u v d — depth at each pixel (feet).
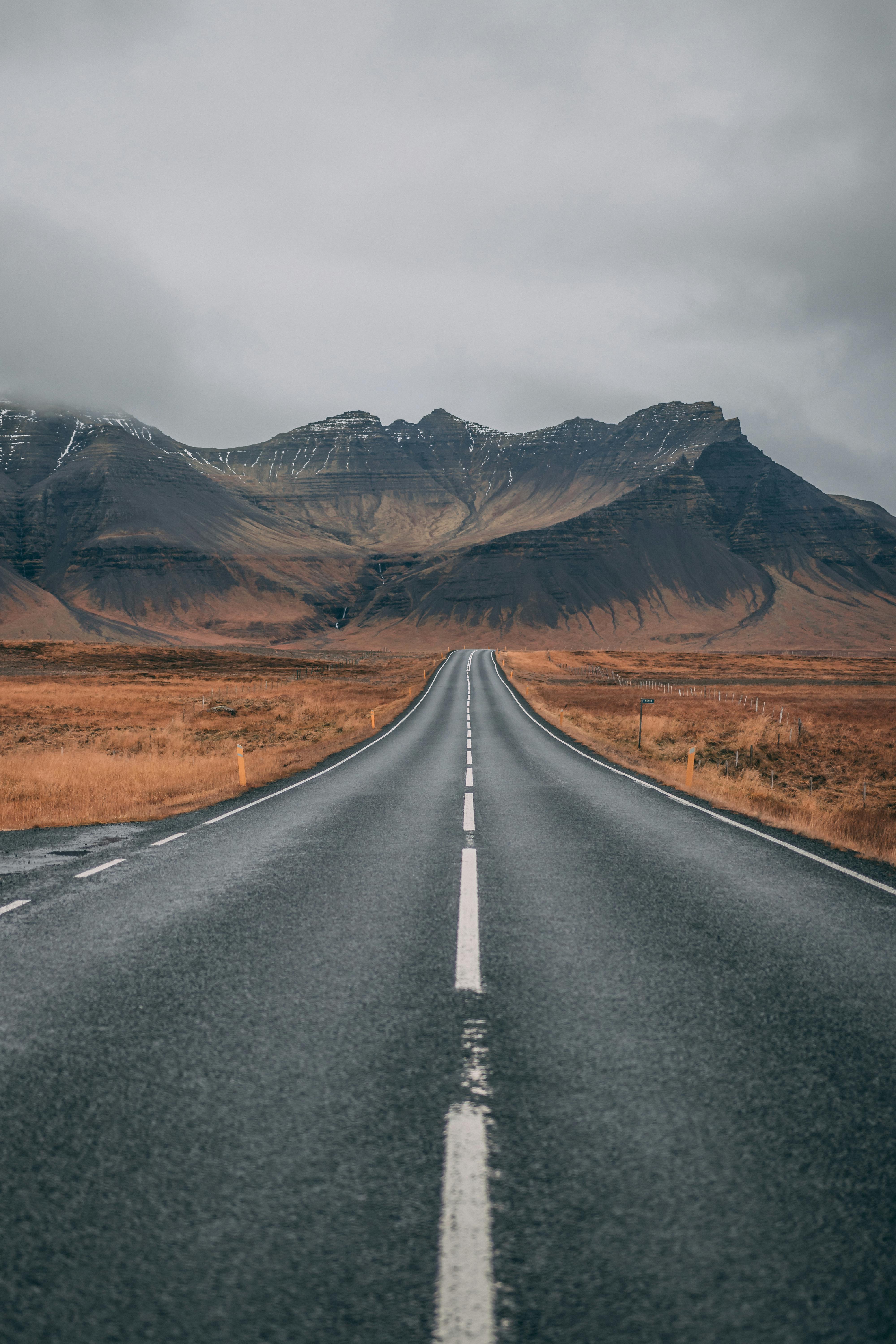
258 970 16.03
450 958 16.71
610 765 64.69
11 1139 9.55
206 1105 10.39
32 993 14.76
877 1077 11.32
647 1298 6.82
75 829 35.19
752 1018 13.50
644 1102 10.48
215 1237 7.68
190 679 266.57
